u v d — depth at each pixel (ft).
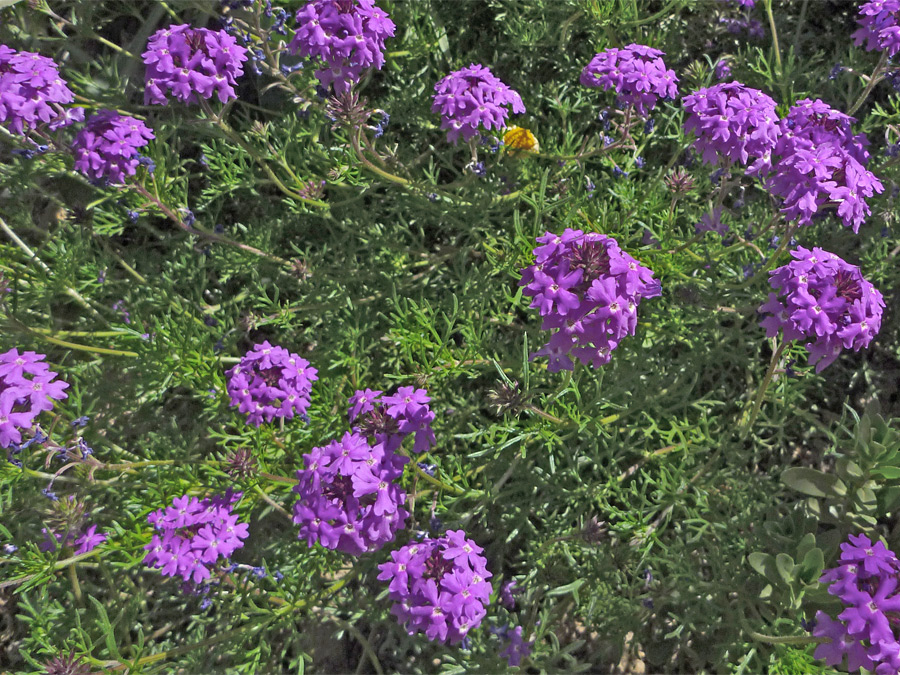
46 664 0.82
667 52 1.27
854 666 0.76
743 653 0.94
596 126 1.29
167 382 0.99
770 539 0.98
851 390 1.12
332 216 1.18
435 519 0.89
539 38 1.25
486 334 1.04
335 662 1.02
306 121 1.22
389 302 1.10
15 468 0.88
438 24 1.26
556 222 1.13
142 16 1.33
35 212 1.22
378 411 0.87
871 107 1.25
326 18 0.95
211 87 0.97
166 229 1.25
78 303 1.08
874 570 0.76
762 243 1.09
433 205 1.13
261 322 1.09
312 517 0.83
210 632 1.03
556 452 1.05
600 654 0.99
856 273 0.82
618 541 1.02
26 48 1.24
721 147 0.94
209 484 0.98
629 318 0.78
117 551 0.95
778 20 1.31
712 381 1.13
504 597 0.95
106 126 0.97
